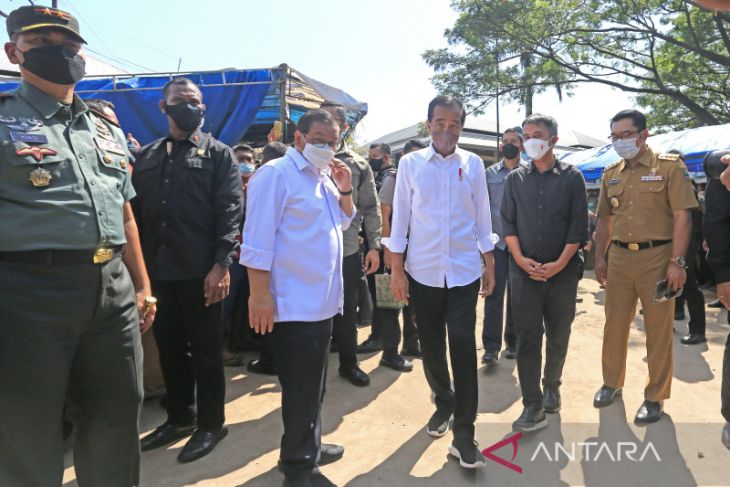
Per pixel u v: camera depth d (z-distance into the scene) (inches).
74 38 64.9
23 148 59.6
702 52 526.3
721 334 191.5
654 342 117.6
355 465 99.5
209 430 106.3
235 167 108.0
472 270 100.7
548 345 122.1
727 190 90.7
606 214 131.6
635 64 585.9
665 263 115.2
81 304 63.9
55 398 63.4
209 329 103.4
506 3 551.8
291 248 84.1
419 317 105.5
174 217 100.3
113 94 220.7
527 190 115.9
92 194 65.2
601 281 134.7
